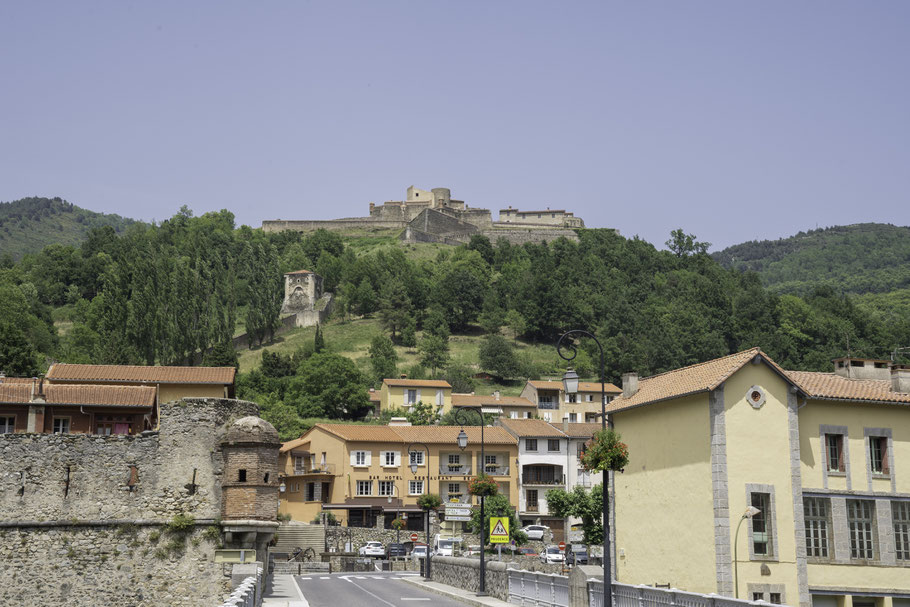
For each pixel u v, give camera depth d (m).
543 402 141.75
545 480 107.38
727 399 40.09
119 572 41.53
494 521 52.44
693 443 41.03
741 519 39.09
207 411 43.41
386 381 141.50
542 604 39.97
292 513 105.25
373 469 102.75
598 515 82.25
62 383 57.47
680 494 41.69
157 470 42.66
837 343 197.88
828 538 40.97
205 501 42.53
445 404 141.88
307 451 107.50
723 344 193.25
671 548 42.06
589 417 141.00
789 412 40.72
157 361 164.25
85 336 169.50
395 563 80.00
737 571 38.59
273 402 146.62
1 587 40.78
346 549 91.44
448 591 50.59
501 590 45.78
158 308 168.50
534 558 80.38
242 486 41.47
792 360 189.75
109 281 194.12
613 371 190.25
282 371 173.25
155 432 43.06
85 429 51.66
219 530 42.03
